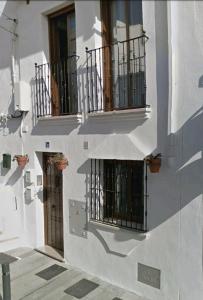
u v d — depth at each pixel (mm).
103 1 4793
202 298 3834
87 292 4582
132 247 4488
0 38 6531
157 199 4152
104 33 4816
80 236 5227
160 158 4031
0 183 6949
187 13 3740
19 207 6516
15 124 6441
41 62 5645
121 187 4789
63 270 5266
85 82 4938
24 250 6156
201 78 3689
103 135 4734
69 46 5367
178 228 3982
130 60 4578
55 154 5855
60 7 5254
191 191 3838
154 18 3994
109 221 4840
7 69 6477
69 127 5270
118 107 4727
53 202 6102
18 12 5992
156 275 4250
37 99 5844
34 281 4918
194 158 3789
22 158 6113
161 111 4023
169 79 3865
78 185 5195
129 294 4508
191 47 3742
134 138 4297
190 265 3910
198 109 3729
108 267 4836
